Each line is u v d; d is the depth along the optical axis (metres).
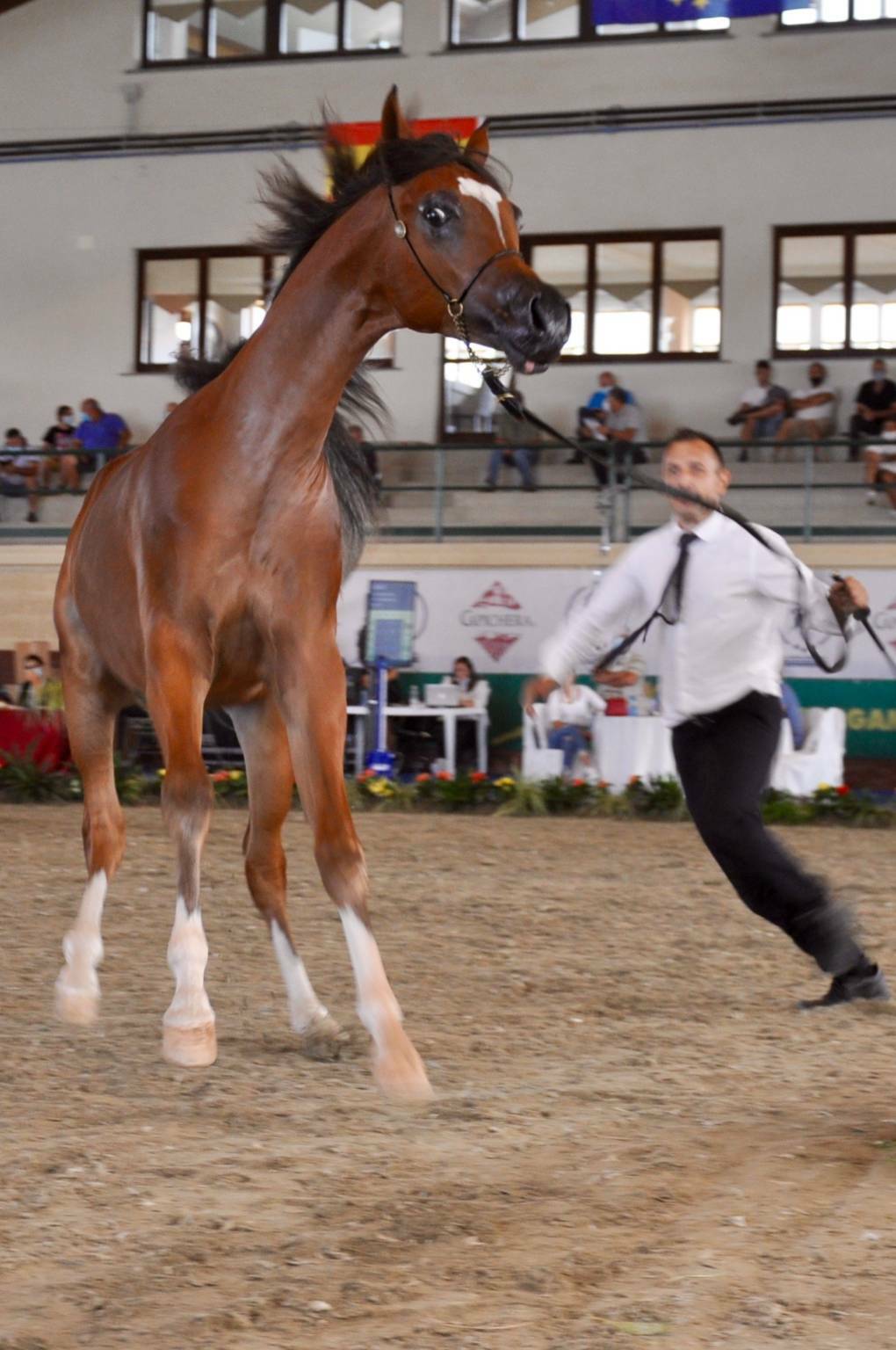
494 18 31.67
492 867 13.16
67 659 7.52
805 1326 3.92
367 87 32.16
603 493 25.77
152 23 33.19
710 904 11.26
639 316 30.97
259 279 32.72
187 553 6.18
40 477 29.50
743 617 7.47
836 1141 5.53
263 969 8.70
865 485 25.31
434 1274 4.27
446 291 6.03
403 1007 7.84
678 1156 5.37
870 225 29.94
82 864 12.83
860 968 7.85
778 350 30.36
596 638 7.56
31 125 33.47
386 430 7.06
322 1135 5.63
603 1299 4.10
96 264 33.22
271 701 6.80
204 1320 3.96
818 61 30.12
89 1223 4.67
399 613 24.86
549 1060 6.83
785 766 20.06
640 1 28.62
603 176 31.03
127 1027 7.29
